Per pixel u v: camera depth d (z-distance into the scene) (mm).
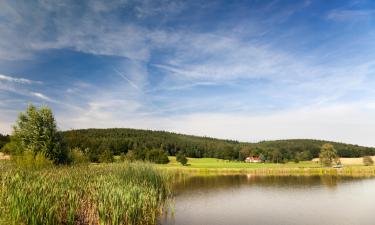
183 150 127312
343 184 44156
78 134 73125
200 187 40875
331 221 22078
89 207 17312
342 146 131625
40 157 29203
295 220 22297
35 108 36219
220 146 127812
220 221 21688
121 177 24172
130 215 17594
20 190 14773
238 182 47312
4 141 56281
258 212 24812
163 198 29828
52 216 14609
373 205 27844
